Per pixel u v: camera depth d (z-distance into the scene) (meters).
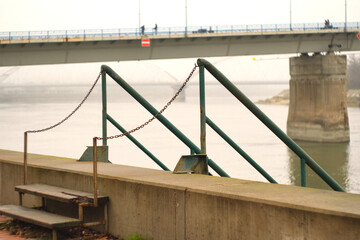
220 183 8.23
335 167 54.31
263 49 71.56
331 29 74.38
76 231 9.41
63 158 12.70
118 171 9.87
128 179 8.83
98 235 9.13
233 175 45.81
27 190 10.10
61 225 8.52
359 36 73.31
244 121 110.25
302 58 83.69
